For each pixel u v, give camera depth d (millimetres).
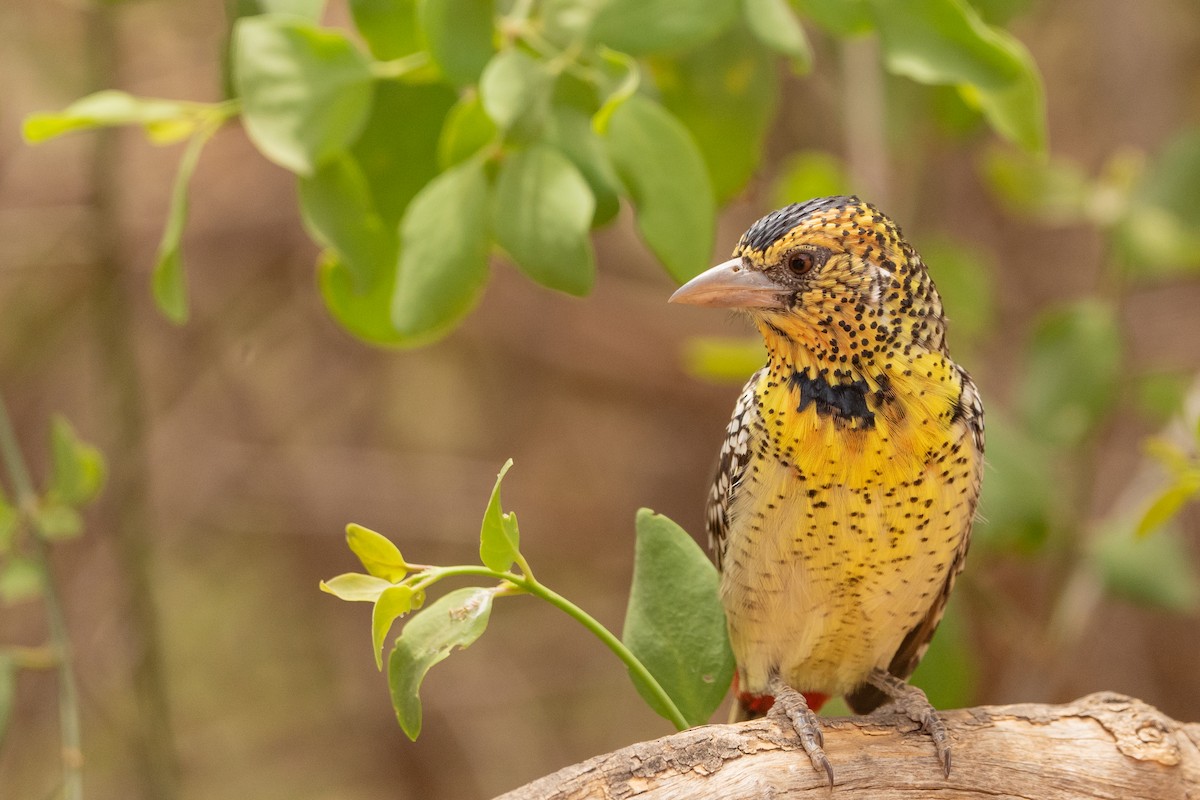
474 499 16703
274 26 6543
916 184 12750
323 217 6758
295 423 16172
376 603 5082
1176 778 6195
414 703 5133
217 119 6832
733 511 7004
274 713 16391
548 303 16625
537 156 6328
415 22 6785
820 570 6785
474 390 16953
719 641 6160
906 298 6605
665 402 17125
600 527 17219
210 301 15133
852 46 11625
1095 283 14305
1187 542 14484
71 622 14359
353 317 7484
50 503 7867
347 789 16281
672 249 6477
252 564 16562
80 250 13484
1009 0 8844
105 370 13742
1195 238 10445
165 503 15414
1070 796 6141
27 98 14250
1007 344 15180
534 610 17156
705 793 5676
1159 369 12102
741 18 7664
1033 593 13422
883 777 6070
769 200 12562
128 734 13531
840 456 6527
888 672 7809
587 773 5570
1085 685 14789
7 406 14914
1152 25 14766
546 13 6613
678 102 7793
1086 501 11281
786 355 6707
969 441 6676
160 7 14250
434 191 6520
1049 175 10734
